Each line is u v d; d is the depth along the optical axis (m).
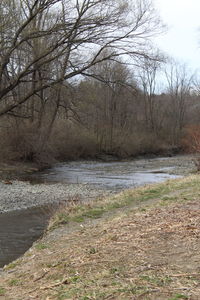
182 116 64.19
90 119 44.59
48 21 25.53
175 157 49.34
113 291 3.95
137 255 5.19
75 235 7.61
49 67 27.45
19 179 24.45
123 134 48.03
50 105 34.69
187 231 6.06
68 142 39.66
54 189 19.84
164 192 12.13
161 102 64.94
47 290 4.47
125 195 12.39
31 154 31.75
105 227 7.57
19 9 23.88
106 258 5.26
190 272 4.25
